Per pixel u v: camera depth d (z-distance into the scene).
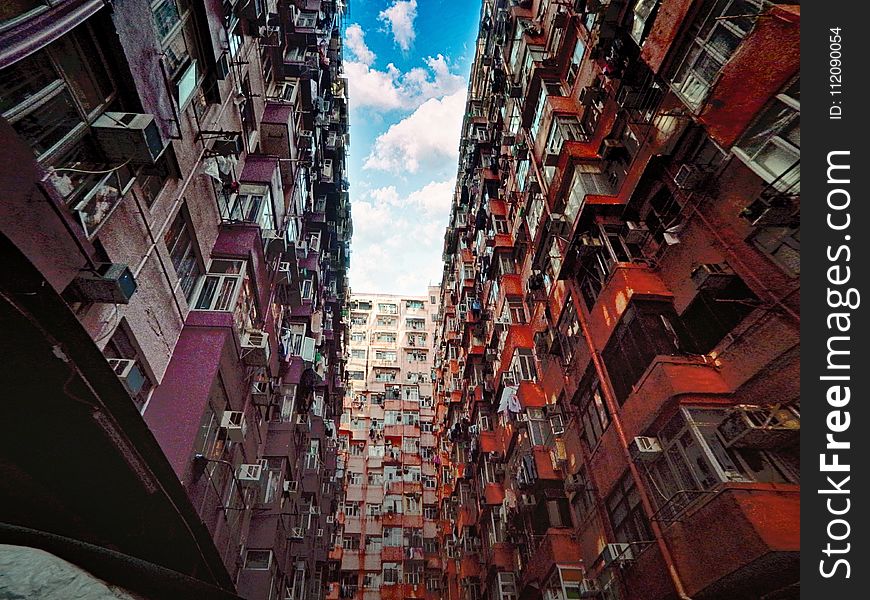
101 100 5.59
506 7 20.77
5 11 3.97
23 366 3.95
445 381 35.59
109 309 6.07
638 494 9.00
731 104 7.15
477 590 21.25
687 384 7.56
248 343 9.94
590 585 10.24
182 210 8.58
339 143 26.58
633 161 11.09
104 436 4.45
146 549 5.98
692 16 8.26
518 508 14.86
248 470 10.50
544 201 15.62
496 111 23.42
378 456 37.78
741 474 6.45
